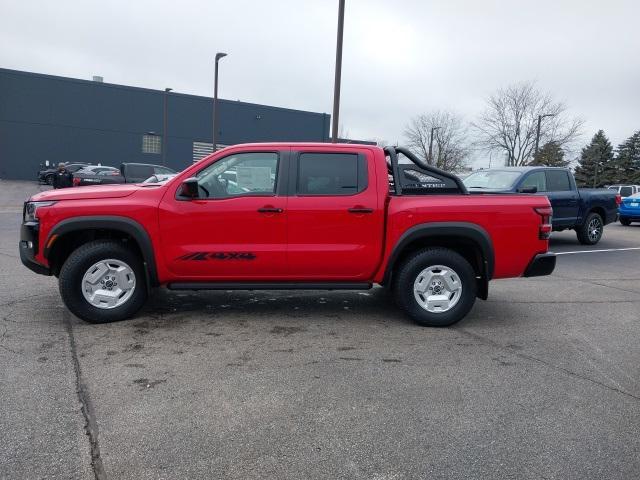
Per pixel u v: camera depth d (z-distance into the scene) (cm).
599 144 6606
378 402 376
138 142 4675
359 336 524
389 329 549
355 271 552
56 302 620
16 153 4262
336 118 1398
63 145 4409
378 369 438
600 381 424
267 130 5159
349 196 542
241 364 442
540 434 336
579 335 547
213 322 558
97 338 498
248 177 545
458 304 553
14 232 1280
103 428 331
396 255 547
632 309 663
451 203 548
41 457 298
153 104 4688
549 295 738
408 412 362
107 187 562
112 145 4584
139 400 370
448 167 4762
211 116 4944
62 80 4344
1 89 4147
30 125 4278
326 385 404
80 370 421
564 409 372
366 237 543
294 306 630
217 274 541
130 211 522
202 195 536
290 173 541
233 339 505
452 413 362
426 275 552
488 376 429
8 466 289
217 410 359
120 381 401
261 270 541
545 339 530
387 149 581
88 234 561
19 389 383
